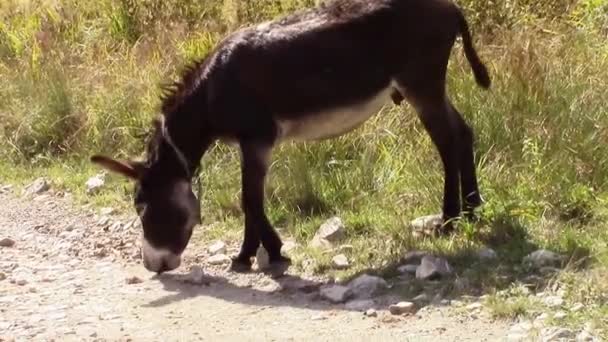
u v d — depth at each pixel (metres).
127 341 7.37
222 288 8.39
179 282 8.59
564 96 10.09
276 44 8.45
